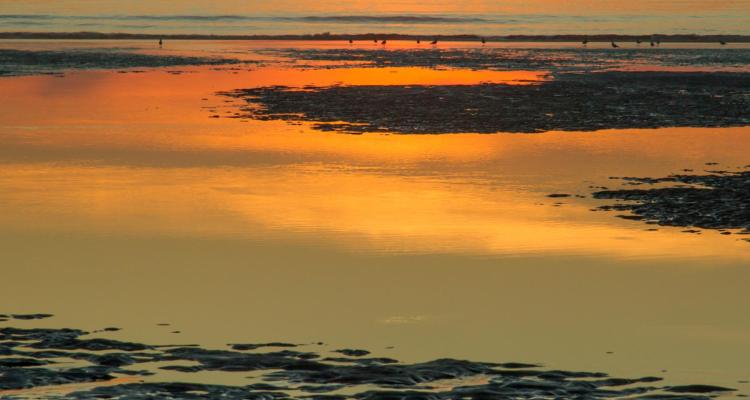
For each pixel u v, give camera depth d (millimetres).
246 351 48625
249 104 171750
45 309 55562
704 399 42312
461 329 53000
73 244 71438
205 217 81188
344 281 62250
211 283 61531
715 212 83188
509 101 177375
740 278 63312
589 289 60844
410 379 44188
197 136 130000
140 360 46656
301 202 87750
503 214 83250
